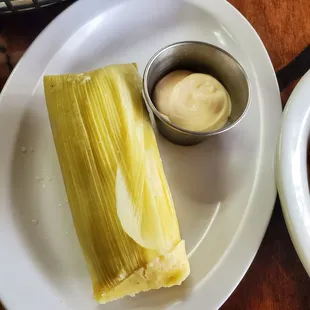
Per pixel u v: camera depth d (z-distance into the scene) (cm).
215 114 24
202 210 24
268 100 26
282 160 21
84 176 21
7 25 27
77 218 21
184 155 25
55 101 23
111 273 20
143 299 22
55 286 22
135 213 20
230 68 24
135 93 23
